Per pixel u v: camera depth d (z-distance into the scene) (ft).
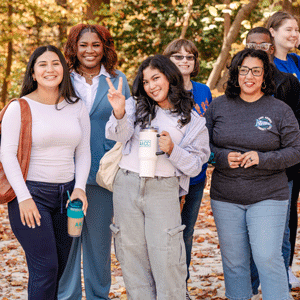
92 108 11.82
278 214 10.34
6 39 49.52
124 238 9.89
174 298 9.73
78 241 12.14
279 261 10.24
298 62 13.99
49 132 9.41
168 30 48.47
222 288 14.15
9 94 58.65
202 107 12.96
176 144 9.89
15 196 9.29
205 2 45.57
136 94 10.06
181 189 10.40
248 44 12.97
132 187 9.71
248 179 10.52
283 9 28.27
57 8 48.62
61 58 9.81
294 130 10.48
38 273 9.37
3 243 19.94
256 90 10.59
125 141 9.77
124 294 13.75
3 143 9.25
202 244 19.49
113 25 48.47
